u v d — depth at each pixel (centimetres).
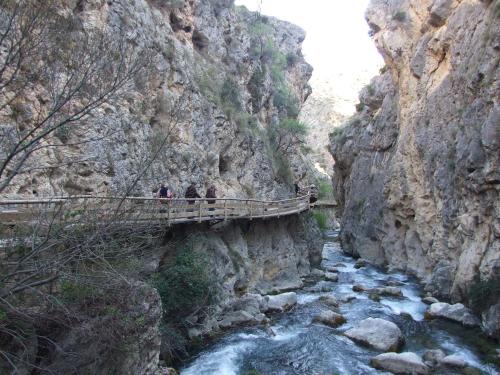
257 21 5219
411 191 2573
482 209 1652
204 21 3178
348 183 3853
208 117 2467
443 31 2405
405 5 3039
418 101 2603
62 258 679
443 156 2162
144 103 1859
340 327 1486
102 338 704
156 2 2592
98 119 1542
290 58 5891
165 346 1135
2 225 745
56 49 695
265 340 1334
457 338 1384
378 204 3038
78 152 1440
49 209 859
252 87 3878
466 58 2083
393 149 3012
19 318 667
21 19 623
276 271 2095
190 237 1498
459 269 1753
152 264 1206
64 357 683
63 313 720
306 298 1869
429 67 2527
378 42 3341
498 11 1828
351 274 2536
